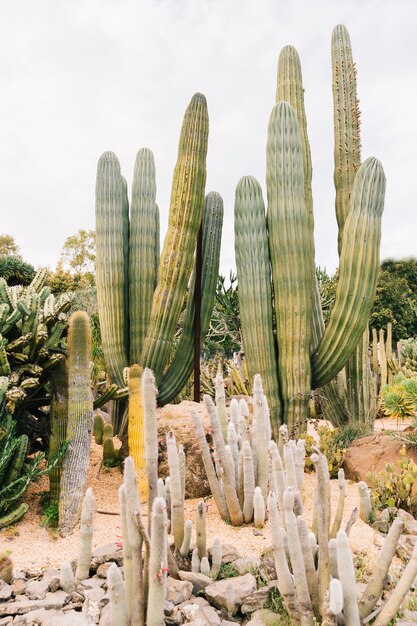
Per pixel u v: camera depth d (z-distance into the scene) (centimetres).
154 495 261
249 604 298
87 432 421
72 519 395
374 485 462
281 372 588
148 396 263
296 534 253
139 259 645
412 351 945
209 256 664
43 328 427
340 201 706
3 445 405
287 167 582
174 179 605
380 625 250
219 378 448
